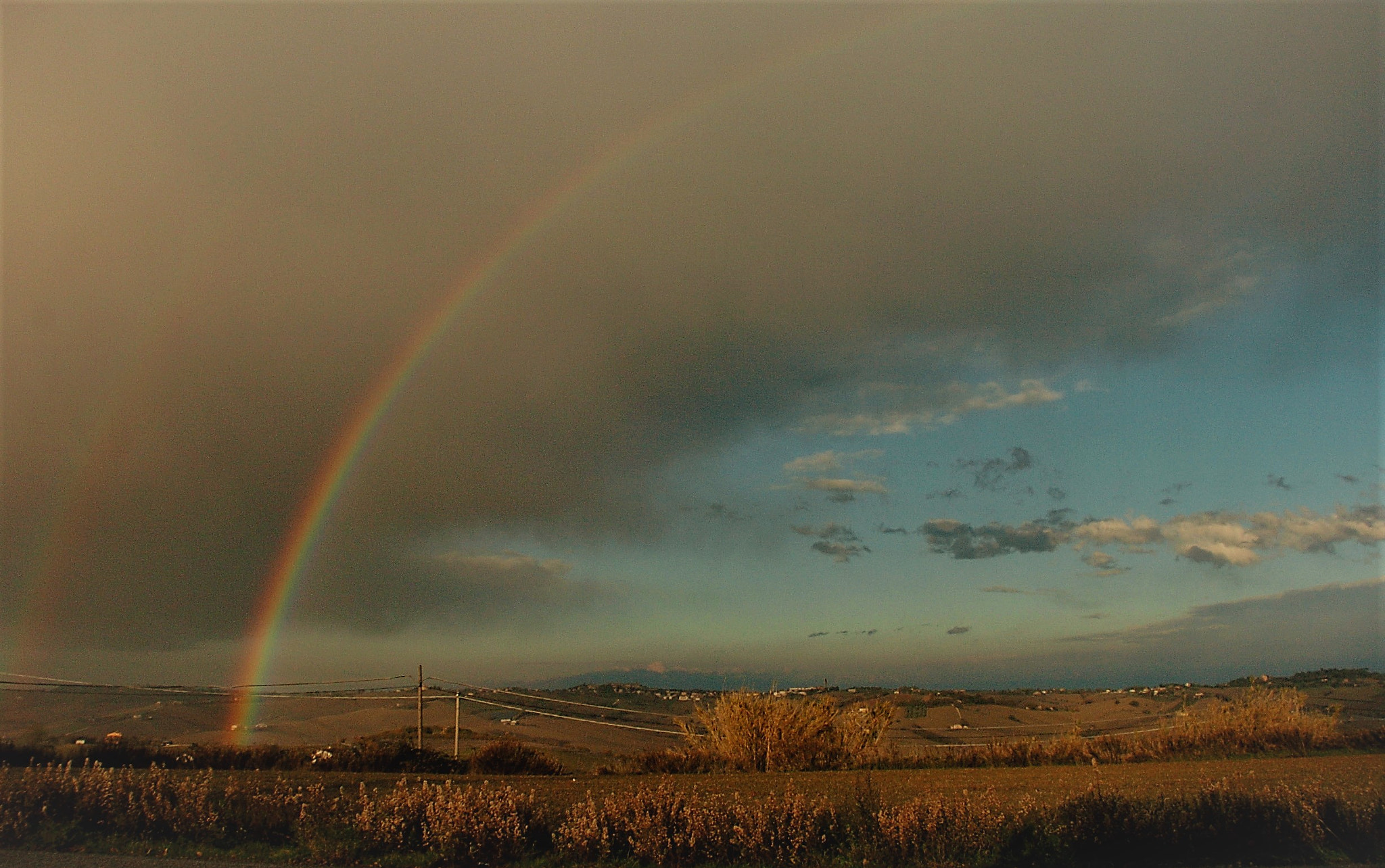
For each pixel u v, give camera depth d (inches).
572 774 1216.8
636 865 449.1
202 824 503.8
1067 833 452.8
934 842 445.4
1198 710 1350.9
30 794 526.0
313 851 461.1
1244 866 433.1
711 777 1060.5
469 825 466.3
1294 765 1020.5
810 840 457.4
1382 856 448.1
